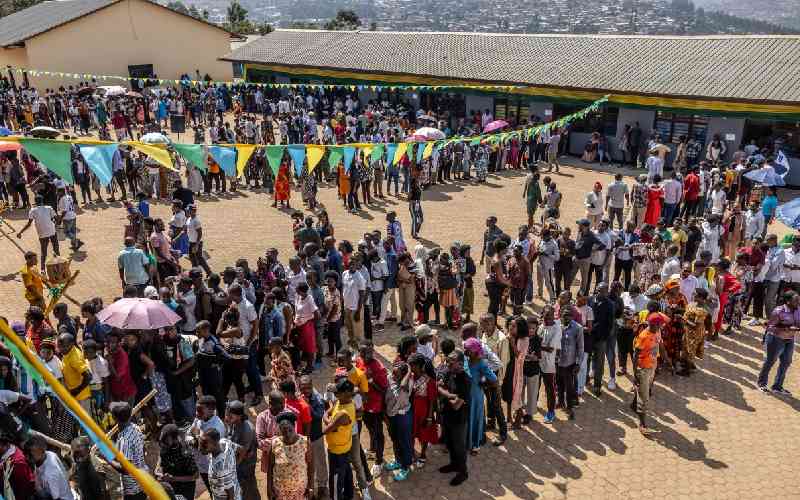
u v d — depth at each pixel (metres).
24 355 3.88
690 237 14.57
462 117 30.50
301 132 28.34
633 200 17.03
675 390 10.71
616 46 28.36
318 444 7.66
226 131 25.11
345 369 8.09
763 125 22.83
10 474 6.46
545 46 30.12
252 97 37.25
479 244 16.98
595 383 10.51
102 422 8.64
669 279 11.98
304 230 13.04
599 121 26.83
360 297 11.15
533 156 26.14
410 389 8.29
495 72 28.39
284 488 6.80
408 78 30.58
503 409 10.21
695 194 18.52
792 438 9.44
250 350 9.73
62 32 37.31
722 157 23.33
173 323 8.95
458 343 11.72
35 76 37.03
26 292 11.67
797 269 12.78
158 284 13.02
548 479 8.51
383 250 12.28
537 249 13.59
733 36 26.59
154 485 3.85
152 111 32.81
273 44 39.97
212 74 43.62
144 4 39.72
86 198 20.89
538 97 27.19
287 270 12.16
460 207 20.38
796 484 8.45
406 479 8.51
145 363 8.78
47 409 8.79
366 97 34.06
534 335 9.42
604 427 9.68
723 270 12.07
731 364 11.55
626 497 8.18
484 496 8.19
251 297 10.50
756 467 8.78
